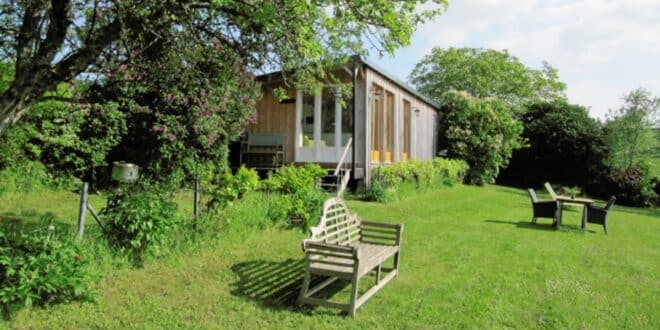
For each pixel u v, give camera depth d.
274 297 4.65
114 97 8.26
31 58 4.12
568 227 10.52
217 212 6.74
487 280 5.56
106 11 4.43
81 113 8.53
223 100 8.13
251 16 4.59
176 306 4.27
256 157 13.95
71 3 4.37
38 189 8.74
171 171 8.33
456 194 16.12
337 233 5.24
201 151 8.48
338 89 7.17
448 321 4.20
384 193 11.88
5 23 4.79
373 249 5.29
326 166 13.38
